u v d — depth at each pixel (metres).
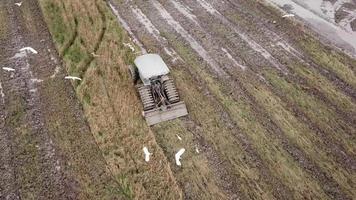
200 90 16.00
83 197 12.35
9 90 16.00
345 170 13.23
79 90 15.82
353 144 14.05
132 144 13.81
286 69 17.14
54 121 14.70
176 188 12.54
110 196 12.38
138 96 15.48
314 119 14.94
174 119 14.78
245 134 14.30
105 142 13.89
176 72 16.81
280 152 13.73
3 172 13.07
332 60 17.66
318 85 16.42
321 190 12.62
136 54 17.59
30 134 14.26
